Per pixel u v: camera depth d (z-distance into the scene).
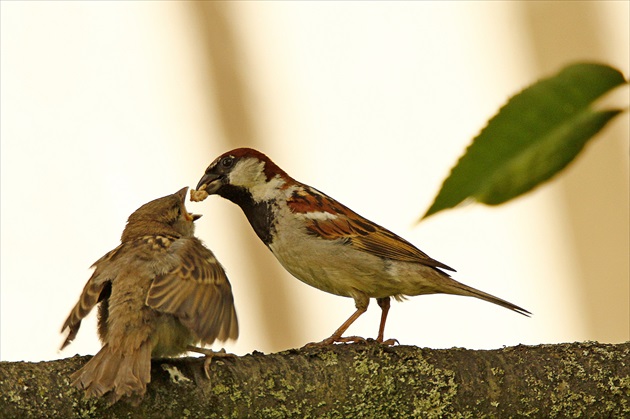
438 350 7.14
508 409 6.95
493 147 3.37
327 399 6.70
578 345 7.29
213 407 6.37
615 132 14.55
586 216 15.02
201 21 17.12
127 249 6.96
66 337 6.31
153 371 6.34
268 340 16.28
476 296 9.83
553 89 3.30
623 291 14.80
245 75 17.20
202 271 6.74
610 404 7.02
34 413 5.91
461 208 3.40
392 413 6.85
